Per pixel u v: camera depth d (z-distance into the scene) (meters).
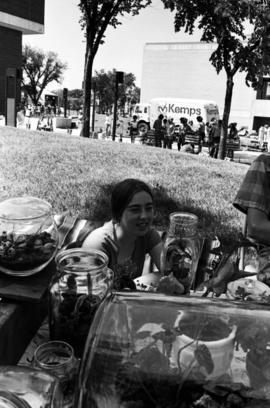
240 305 1.12
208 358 0.90
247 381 0.87
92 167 6.64
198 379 0.87
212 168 7.24
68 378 1.08
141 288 1.79
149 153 7.97
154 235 2.41
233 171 7.25
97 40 9.13
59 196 5.53
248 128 36.97
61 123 24.28
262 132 22.48
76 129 24.55
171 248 1.67
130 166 6.88
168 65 40.12
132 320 1.01
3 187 5.65
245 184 2.32
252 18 6.79
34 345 1.56
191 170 6.96
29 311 1.56
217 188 6.21
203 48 38.41
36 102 58.25
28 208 1.67
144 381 0.86
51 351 1.19
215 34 7.54
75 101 59.88
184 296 1.17
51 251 1.60
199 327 0.98
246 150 21.75
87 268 1.42
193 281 1.77
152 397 0.84
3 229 1.57
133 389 0.85
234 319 1.02
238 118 37.78
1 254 1.53
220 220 5.01
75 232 2.43
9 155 6.79
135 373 0.88
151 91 41.19
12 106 13.29
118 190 2.26
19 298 1.47
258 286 1.73
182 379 0.87
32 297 1.47
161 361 0.90
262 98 36.03
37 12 37.00
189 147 12.55
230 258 1.73
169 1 7.18
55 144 7.78
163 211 5.13
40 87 59.16
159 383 0.86
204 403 0.83
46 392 0.99
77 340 1.34
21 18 35.59
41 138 8.39
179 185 6.15
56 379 1.04
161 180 6.30
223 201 5.70
